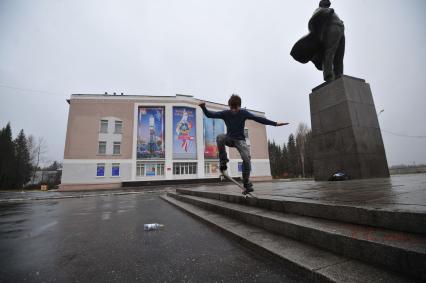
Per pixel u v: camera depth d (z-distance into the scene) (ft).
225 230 10.39
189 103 97.76
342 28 26.09
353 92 23.24
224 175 11.90
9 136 140.05
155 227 12.88
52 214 20.70
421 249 4.58
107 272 6.70
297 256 6.40
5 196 55.72
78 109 83.71
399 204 6.82
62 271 6.86
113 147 85.05
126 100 90.02
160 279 6.09
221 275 6.18
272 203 10.88
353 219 7.06
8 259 8.03
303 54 29.48
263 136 116.16
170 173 89.51
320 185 17.80
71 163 78.95
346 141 22.34
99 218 17.29
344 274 5.08
